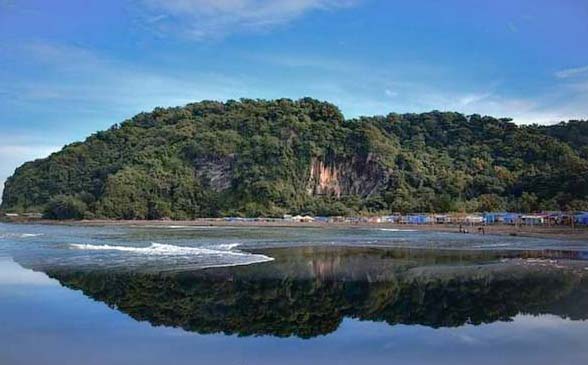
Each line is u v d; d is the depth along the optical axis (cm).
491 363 1053
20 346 1152
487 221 9406
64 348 1141
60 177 15500
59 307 1592
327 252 3703
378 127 17488
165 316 1503
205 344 1198
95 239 5362
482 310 1595
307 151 15250
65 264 2752
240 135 16112
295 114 16688
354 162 15350
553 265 2797
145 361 1063
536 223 8500
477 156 15612
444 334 1292
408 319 1477
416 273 2473
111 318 1453
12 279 2170
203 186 14900
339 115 16938
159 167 14912
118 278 2245
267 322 1441
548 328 1349
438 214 11588
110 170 15050
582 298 1786
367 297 1848
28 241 4850
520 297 1817
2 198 17150
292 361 1076
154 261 2944
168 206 13950
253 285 2109
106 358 1078
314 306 1680
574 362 1058
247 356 1109
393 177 14612
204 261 2973
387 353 1130
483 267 2708
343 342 1220
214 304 1706
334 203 14125
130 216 13588
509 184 12825
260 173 14588
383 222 11262
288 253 3600
